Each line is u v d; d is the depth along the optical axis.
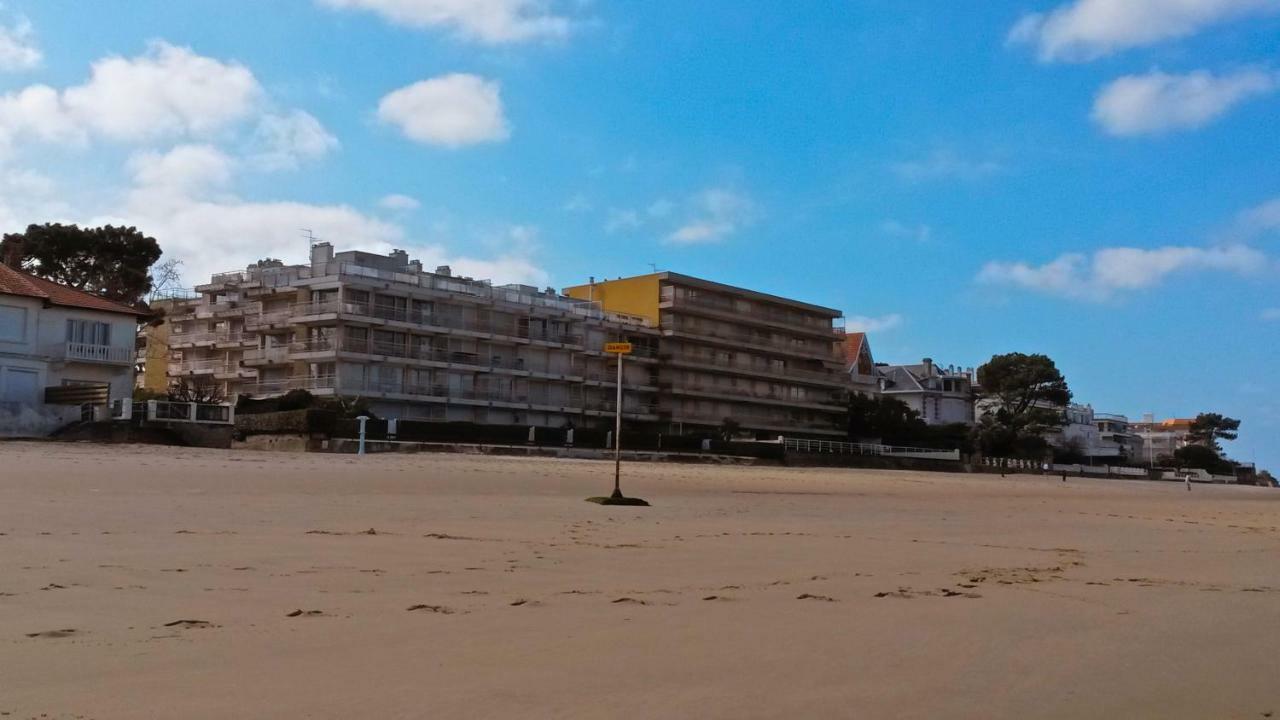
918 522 25.25
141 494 20.78
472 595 10.05
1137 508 41.28
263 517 17.44
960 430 132.00
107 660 6.69
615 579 11.71
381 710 5.68
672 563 13.57
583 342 102.56
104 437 48.94
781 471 71.94
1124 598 11.68
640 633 8.32
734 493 35.97
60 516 15.69
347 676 6.48
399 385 86.44
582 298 118.44
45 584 9.59
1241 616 10.59
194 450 44.22
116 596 9.12
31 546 12.20
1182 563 16.78
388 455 52.50
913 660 7.64
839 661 7.49
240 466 33.41
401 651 7.30
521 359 96.25
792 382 123.75
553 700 6.05
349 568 11.62
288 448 56.75
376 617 8.64
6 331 53.16
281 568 11.36
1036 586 12.53
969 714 6.16
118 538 13.41
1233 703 6.75
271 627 8.02
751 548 16.12
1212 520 32.94
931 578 12.95
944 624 9.34
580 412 100.75
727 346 117.38
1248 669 7.85
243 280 94.56
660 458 80.19
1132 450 194.38
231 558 11.98
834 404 127.44
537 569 12.32
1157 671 7.64
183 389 74.12
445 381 89.75
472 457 56.19
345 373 83.00
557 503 25.11
